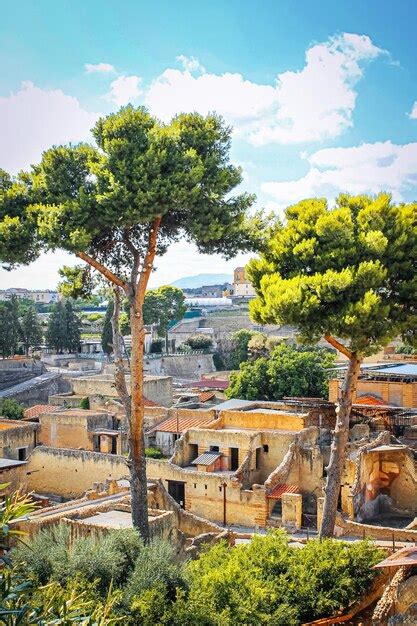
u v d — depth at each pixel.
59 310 139.12
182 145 29.58
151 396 79.12
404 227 30.22
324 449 49.97
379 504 48.47
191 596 21.38
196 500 47.38
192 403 77.81
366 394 57.88
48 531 27.42
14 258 27.52
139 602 20.75
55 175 28.77
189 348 141.88
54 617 14.95
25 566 22.73
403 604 22.92
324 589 24.03
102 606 18.33
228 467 51.38
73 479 50.19
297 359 76.38
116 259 31.78
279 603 23.08
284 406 60.28
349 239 30.06
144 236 31.02
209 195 28.92
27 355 126.69
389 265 30.02
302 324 29.66
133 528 26.42
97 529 29.42
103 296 34.53
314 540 27.55
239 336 133.88
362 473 45.94
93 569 23.03
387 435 50.53
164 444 61.12
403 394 56.22
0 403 81.00
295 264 31.59
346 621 23.33
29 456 53.41
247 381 77.44
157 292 143.38
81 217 27.31
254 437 50.50
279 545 25.75
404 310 29.88
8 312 122.00
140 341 29.69
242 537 39.31
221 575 22.48
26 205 28.94
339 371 72.88
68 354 137.38
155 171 27.28
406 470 47.75
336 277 28.22
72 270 32.81
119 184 27.05
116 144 27.88
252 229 32.16
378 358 74.25
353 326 27.88
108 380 76.81
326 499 30.97
